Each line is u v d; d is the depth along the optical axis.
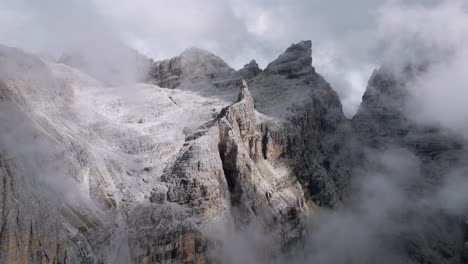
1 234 68.69
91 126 124.25
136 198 106.88
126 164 117.88
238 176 122.94
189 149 118.06
